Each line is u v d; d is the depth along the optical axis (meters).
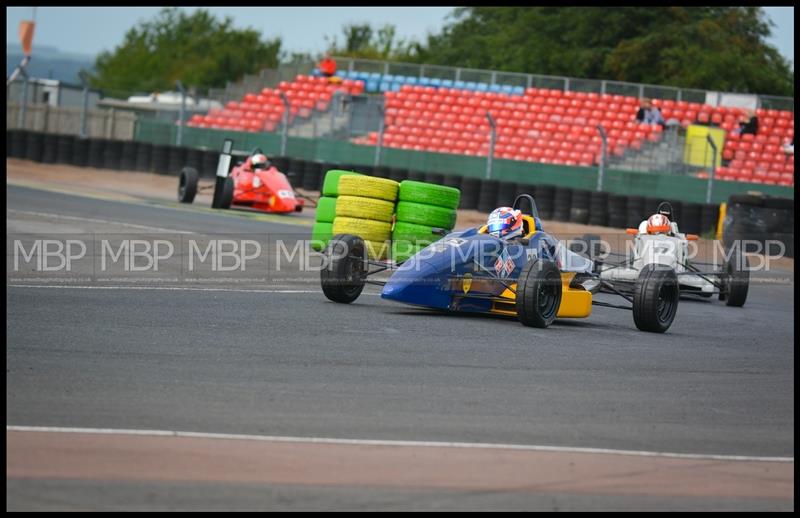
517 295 42.28
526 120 148.75
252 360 32.28
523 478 22.52
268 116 157.62
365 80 161.50
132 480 20.70
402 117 152.00
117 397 26.77
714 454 26.05
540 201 111.31
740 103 146.75
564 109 149.00
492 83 155.00
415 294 41.91
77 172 130.38
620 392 32.12
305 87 160.88
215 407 26.48
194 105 172.25
